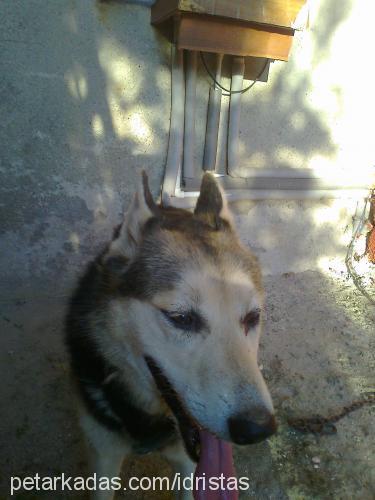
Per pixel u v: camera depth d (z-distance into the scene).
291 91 0.89
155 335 0.41
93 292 0.48
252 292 0.43
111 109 0.78
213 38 0.73
